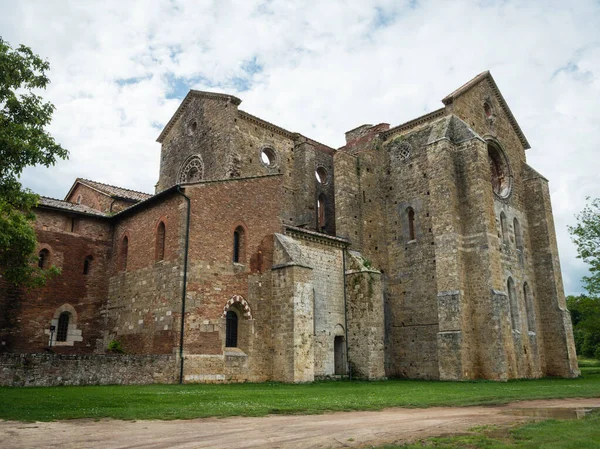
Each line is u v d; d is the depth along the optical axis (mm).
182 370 26297
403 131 44094
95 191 41969
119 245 34531
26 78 21484
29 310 31266
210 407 16078
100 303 34188
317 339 33812
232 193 31156
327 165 46188
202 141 42188
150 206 31828
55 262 32906
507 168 45938
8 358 21656
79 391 19938
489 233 36500
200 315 27844
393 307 40688
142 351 29234
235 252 30891
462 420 13898
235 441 10500
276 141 43031
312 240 35562
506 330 35094
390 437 11008
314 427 12492
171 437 10922
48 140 21719
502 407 17703
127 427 12234
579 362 85875
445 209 37156
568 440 10078
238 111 40375
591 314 46531
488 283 35500
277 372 30062
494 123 45812
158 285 29250
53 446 9844
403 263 40844
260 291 31125
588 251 44656
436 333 37594
